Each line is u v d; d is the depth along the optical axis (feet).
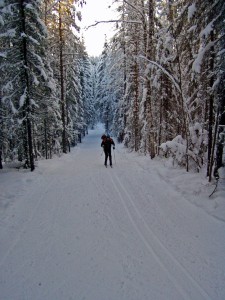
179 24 34.09
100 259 17.38
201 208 25.75
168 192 31.42
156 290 14.16
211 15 29.71
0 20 42.27
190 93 43.37
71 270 16.21
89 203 29.01
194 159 38.63
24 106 48.67
